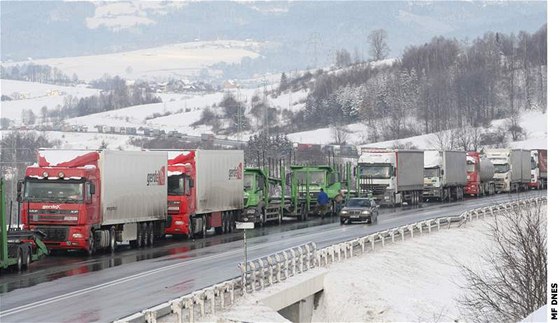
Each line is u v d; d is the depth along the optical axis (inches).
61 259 2117.4
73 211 2134.6
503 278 2022.6
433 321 1925.4
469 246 2869.1
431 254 2623.0
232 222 2977.4
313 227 3142.2
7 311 1384.1
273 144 6668.3
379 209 4060.0
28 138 6983.3
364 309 1829.5
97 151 2226.9
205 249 2356.1
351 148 7101.4
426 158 4574.3
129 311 1376.7
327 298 1876.2
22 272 1865.2
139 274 1824.6
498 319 1931.6
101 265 1989.4
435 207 4178.2
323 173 3730.3
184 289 1601.9
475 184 4987.7
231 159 2940.5
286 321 1379.2
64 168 2149.4
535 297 1889.8
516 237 2440.9
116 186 2288.4
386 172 4109.3
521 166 5531.5
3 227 1807.3
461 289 2325.3
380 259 2351.1
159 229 2559.1
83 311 1380.4
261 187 3196.4
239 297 1541.6
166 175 2539.4
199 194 2704.2
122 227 2330.2
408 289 2151.8
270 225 3284.9
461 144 7824.8
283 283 1711.4
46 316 1338.6
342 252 2228.1
